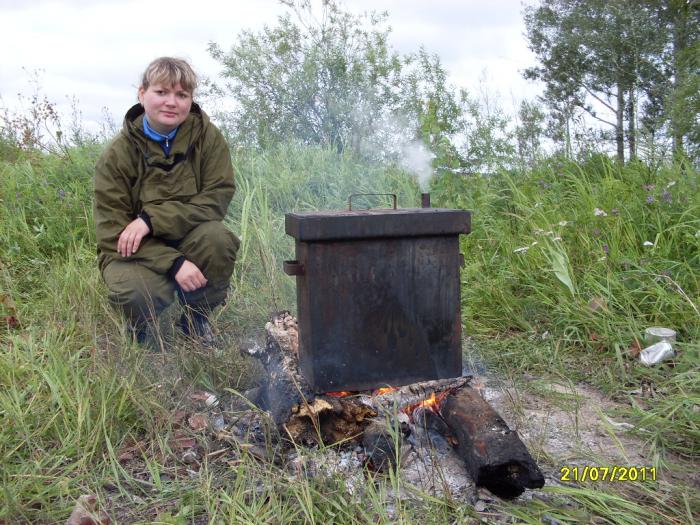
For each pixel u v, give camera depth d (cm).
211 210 322
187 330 333
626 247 393
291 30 803
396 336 227
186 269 308
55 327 315
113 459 212
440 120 547
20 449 226
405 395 229
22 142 693
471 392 227
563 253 372
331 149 640
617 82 1496
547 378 304
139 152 309
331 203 527
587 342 330
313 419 218
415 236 222
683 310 332
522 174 541
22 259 452
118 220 311
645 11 1451
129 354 276
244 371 287
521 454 190
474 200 499
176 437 241
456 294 230
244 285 399
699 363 280
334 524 186
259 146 668
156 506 198
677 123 543
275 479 201
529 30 1884
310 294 218
